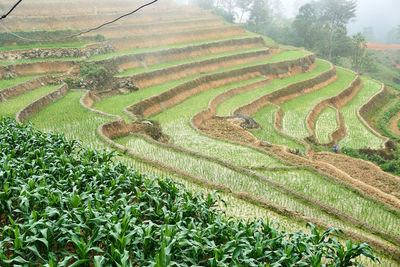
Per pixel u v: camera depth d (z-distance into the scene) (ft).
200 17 228.43
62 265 20.57
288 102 147.02
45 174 33.58
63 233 25.02
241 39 201.46
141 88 124.06
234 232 29.96
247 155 69.15
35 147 44.29
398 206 52.11
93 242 24.75
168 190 35.42
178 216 29.96
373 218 46.75
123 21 178.19
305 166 62.13
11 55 113.29
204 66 157.99
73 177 35.83
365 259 34.35
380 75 287.28
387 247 36.50
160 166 54.03
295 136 104.42
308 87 167.12
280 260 24.02
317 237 28.14
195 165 58.70
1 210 28.50
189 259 24.16
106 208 29.66
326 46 274.16
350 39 278.26
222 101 130.93
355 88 183.62
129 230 25.49
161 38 171.12
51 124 71.77
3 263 21.68
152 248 25.18
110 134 71.36
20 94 91.97
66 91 102.58
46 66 113.80
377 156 99.35
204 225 31.40
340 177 63.10
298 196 48.85
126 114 88.99
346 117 138.92
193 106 115.65
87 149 43.32
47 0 163.12
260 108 130.31
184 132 86.69
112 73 123.75
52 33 137.08
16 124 52.03
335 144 108.47
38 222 23.95
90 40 144.15
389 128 148.77
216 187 48.06
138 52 144.15
